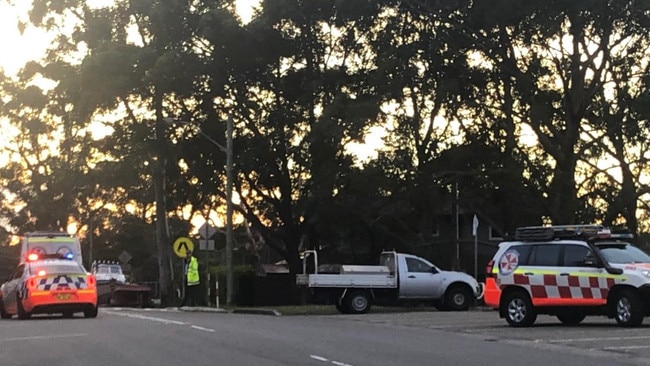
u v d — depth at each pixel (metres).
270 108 36.88
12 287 23.45
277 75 36.84
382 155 33.34
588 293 17.62
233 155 36.81
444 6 30.91
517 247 19.00
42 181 58.00
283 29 35.91
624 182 33.88
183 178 38.72
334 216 35.00
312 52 36.50
